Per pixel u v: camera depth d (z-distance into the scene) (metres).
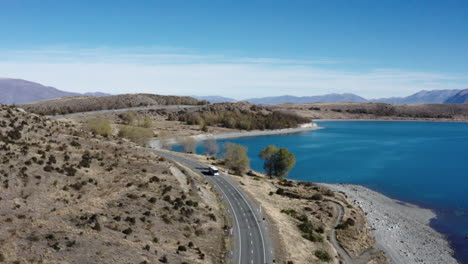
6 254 29.08
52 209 43.91
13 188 45.47
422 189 113.69
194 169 94.06
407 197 104.75
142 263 34.12
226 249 47.72
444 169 146.75
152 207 52.09
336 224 70.25
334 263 52.97
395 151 198.88
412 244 68.62
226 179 87.19
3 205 41.12
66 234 36.09
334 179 128.25
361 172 140.12
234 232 54.53
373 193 108.00
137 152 83.75
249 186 85.25
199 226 52.44
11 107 83.94
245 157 109.50
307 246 55.47
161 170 70.00
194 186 69.62
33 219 39.16
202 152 175.38
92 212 45.34
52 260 30.22
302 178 129.50
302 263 48.09
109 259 33.06
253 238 52.62
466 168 149.00
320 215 72.75
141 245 39.41
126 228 43.22
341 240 63.22
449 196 105.69
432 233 75.81
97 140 85.38
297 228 63.06
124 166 67.81
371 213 85.06
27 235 33.97
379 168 148.50
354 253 59.66
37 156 57.28
